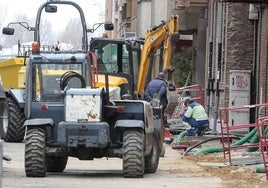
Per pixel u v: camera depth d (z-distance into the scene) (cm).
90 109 3203
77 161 3988
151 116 3366
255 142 4162
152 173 3412
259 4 5538
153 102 4759
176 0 7806
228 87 6094
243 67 6200
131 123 3172
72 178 3189
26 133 3209
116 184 2970
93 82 3922
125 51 5462
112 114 3241
